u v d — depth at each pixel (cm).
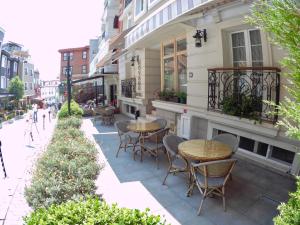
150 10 1030
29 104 4106
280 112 189
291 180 485
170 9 428
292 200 197
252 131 565
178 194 449
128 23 1520
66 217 220
